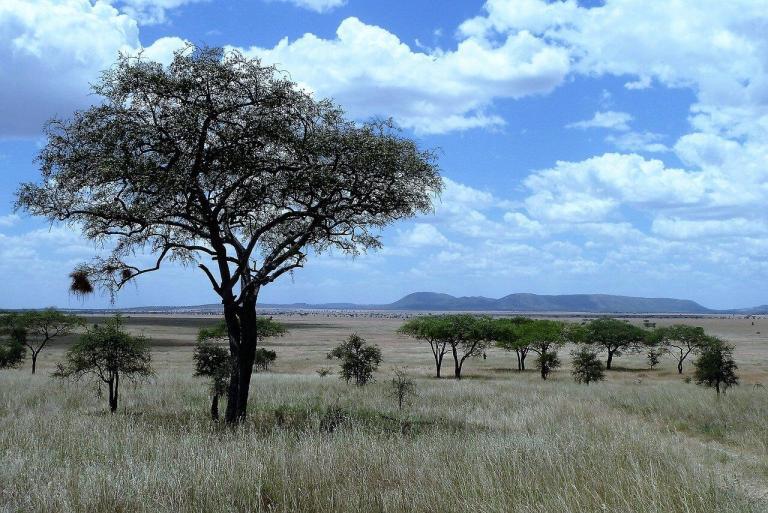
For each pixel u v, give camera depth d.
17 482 7.82
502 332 50.25
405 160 16.38
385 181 16.64
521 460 8.98
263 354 46.28
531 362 67.38
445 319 49.38
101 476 7.78
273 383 30.66
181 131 15.18
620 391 28.56
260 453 9.27
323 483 7.79
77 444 10.95
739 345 95.19
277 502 7.19
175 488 7.38
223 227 16.84
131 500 7.05
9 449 9.98
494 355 82.31
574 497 7.02
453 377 47.88
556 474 8.16
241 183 16.28
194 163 15.73
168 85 14.82
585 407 20.55
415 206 17.42
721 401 21.14
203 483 7.50
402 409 20.67
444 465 8.60
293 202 17.50
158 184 14.55
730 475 9.72
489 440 11.16
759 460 11.34
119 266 16.62
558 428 14.14
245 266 16.41
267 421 16.05
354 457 9.14
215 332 38.06
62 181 15.46
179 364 52.47
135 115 15.48
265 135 15.64
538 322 55.28
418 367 59.91
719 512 6.76
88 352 18.80
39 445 10.84
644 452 9.92
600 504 6.77
